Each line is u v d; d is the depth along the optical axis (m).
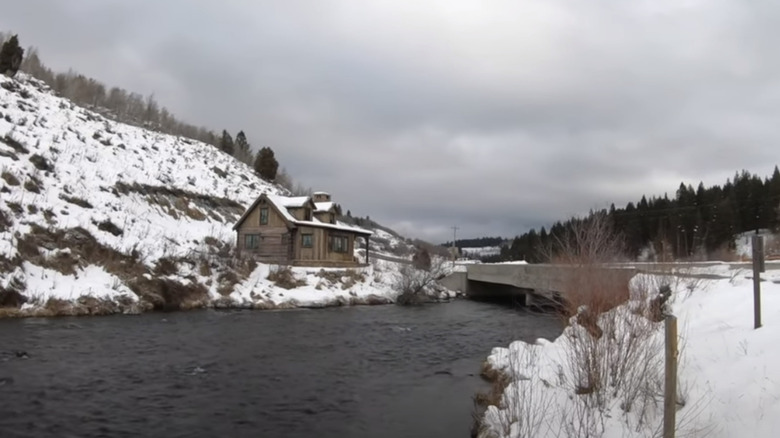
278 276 35.59
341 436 9.80
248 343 19.14
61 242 27.95
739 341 8.02
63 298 24.55
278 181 87.62
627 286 10.80
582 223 11.12
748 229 65.50
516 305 37.34
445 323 26.89
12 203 28.14
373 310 33.34
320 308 33.16
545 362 11.83
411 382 13.99
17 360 14.68
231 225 48.50
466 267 50.47
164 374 13.97
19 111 44.41
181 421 10.33
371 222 108.31
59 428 9.62
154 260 30.86
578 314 10.02
